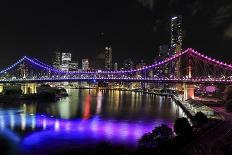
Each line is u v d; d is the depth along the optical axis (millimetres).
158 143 86875
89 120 153875
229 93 192250
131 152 85000
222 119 126375
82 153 99500
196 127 109000
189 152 78938
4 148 105500
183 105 192500
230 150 79062
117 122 148000
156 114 174750
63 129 132625
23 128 134500
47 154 99625
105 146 89438
